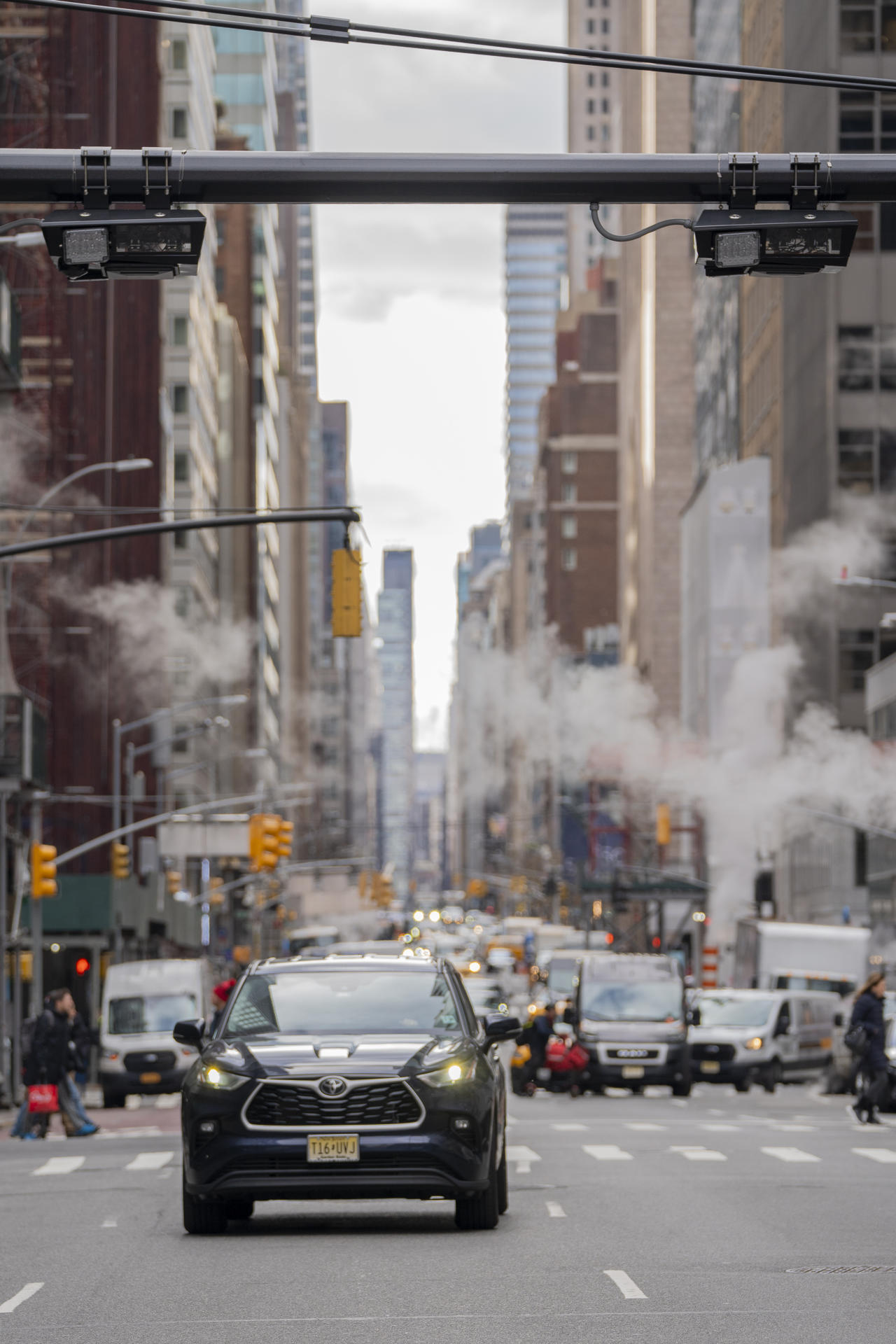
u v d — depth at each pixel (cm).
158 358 16100
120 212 2520
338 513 4294
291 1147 2423
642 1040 7475
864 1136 4600
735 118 19325
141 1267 2281
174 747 17850
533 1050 7625
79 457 12369
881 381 14862
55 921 10844
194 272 2569
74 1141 5219
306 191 2534
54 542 4138
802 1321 1817
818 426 15125
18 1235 2692
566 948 16962
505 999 11794
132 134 14412
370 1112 2444
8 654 10431
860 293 14900
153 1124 6444
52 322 12369
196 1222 2584
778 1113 6084
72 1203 3180
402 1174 2439
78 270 2552
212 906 18438
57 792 12031
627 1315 1861
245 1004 2686
